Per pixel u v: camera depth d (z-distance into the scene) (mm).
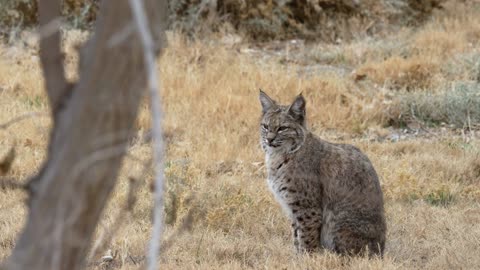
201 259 21297
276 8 50531
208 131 34219
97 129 8008
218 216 24297
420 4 53094
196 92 38125
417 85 42094
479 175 30641
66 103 8375
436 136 36719
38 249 7883
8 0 47531
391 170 29703
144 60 8055
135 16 7586
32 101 36781
